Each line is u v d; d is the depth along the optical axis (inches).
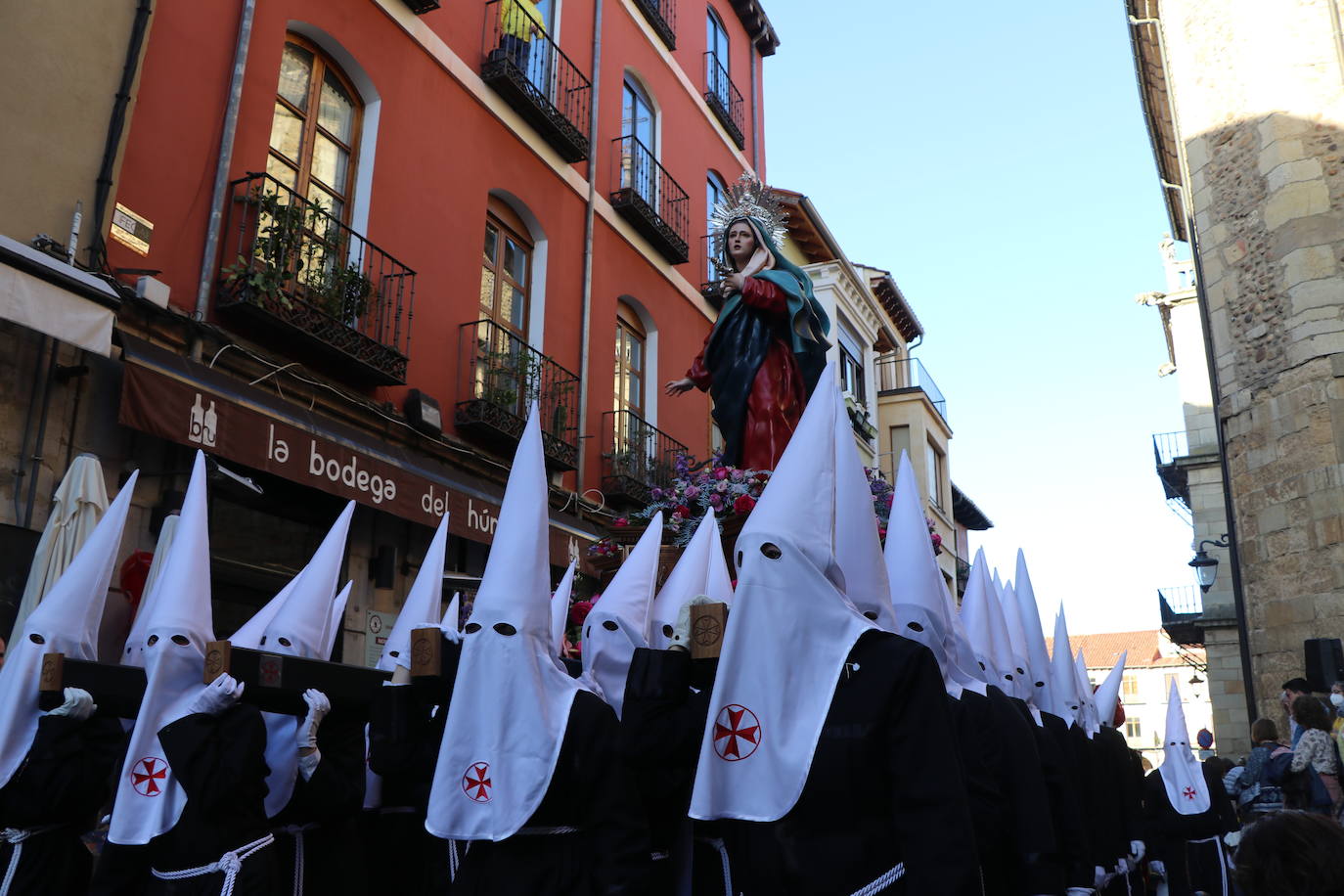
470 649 135.1
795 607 113.7
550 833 130.6
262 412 365.7
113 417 338.0
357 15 467.5
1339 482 431.8
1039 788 162.4
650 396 695.1
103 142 341.4
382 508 414.9
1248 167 488.7
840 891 105.9
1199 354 1088.8
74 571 175.0
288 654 163.6
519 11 593.6
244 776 149.6
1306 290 454.0
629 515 296.5
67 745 159.3
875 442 985.5
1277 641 450.9
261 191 391.2
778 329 334.0
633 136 676.1
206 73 387.2
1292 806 300.7
